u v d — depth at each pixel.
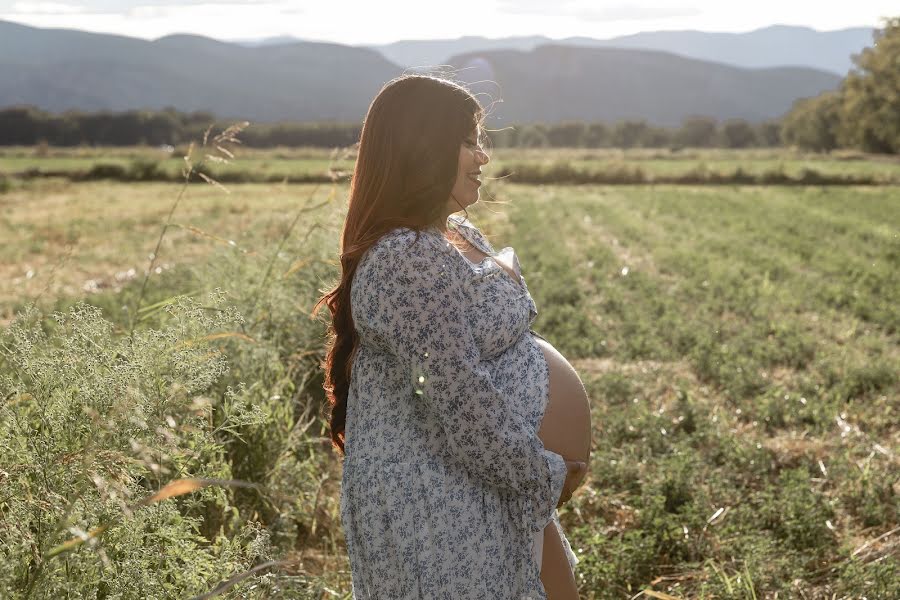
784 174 44.81
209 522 3.54
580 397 2.44
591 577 3.82
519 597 2.19
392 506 2.16
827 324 10.29
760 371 8.07
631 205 29.80
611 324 10.15
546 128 158.50
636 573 3.98
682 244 18.48
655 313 10.89
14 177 47.72
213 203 30.80
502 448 2.06
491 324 2.20
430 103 2.21
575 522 4.71
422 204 2.21
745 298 11.84
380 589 2.21
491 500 2.18
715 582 3.85
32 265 16.48
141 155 71.50
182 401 2.53
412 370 2.07
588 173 46.06
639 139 159.25
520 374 2.28
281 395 4.59
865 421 6.57
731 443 5.71
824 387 7.45
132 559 2.23
